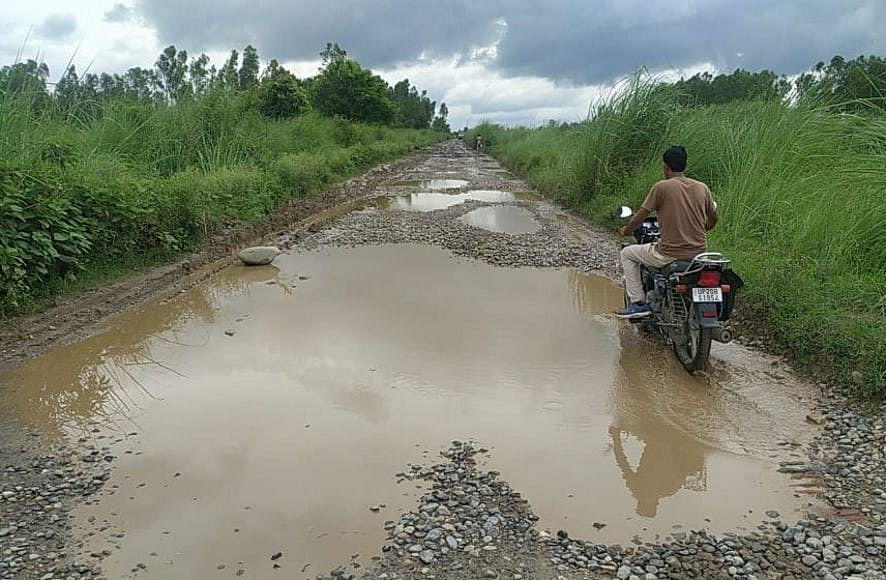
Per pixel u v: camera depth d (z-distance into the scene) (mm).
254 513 3891
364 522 3799
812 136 9953
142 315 7672
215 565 3451
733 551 3539
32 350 6543
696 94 14398
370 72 48500
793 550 3539
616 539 3666
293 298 8305
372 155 31625
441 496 4035
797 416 5051
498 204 17172
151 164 12609
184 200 10594
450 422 5000
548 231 12703
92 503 4000
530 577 3352
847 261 7117
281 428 4922
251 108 19031
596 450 4625
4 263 6926
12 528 3744
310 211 15359
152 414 5180
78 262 8172
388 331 6992
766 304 6590
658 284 6305
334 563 3465
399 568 3420
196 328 7195
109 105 13008
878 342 5270
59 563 3463
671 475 4316
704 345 5551
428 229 12906
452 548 3564
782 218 8688
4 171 7496
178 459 4496
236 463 4438
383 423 4988
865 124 9102
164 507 3955
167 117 14594
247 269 9836
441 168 32281
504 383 5688
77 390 5645
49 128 10125
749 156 10477
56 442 4754
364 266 9953
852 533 3660
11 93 9438
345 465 4398
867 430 4742
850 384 5277
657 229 7191
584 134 15727
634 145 14484
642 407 5250
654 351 6398
